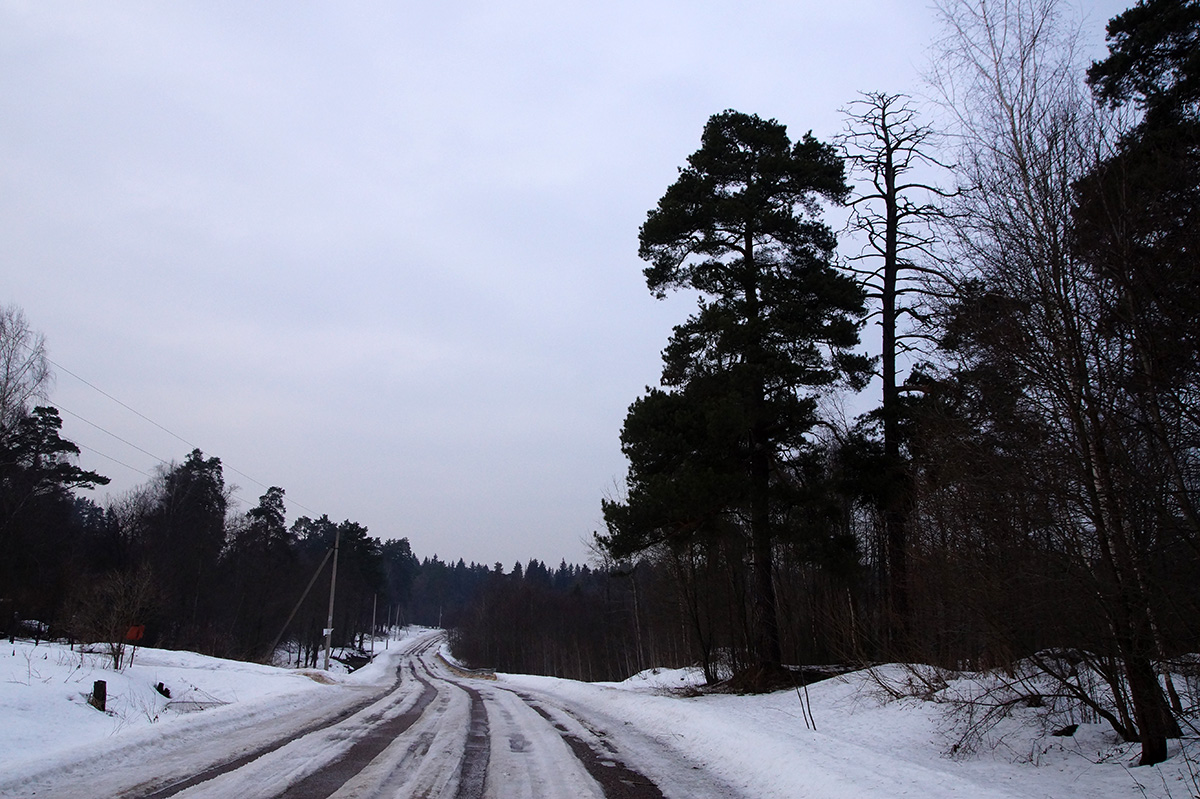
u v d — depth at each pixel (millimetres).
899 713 12711
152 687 19328
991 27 8523
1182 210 7109
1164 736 8008
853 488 17906
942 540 12047
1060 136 8086
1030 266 8102
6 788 7379
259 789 7645
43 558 40688
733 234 20203
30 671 15922
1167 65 11664
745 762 9781
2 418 30406
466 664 83438
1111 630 7699
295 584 65750
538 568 167375
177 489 52531
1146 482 7051
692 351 19703
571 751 11141
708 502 16891
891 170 19578
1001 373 8352
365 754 10148
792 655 23188
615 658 64875
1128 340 7266
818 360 18938
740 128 20438
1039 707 10938
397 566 142875
